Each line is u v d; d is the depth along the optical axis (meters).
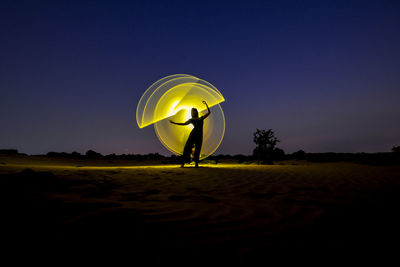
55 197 2.75
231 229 2.18
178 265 1.51
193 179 5.18
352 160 11.27
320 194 3.79
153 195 3.44
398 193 3.90
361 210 2.89
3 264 1.38
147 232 2.00
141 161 12.96
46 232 1.84
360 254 1.74
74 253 1.57
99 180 4.44
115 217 2.25
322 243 1.93
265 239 1.98
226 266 1.52
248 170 7.08
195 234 2.03
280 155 13.38
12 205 2.34
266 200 3.35
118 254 1.60
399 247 1.87
